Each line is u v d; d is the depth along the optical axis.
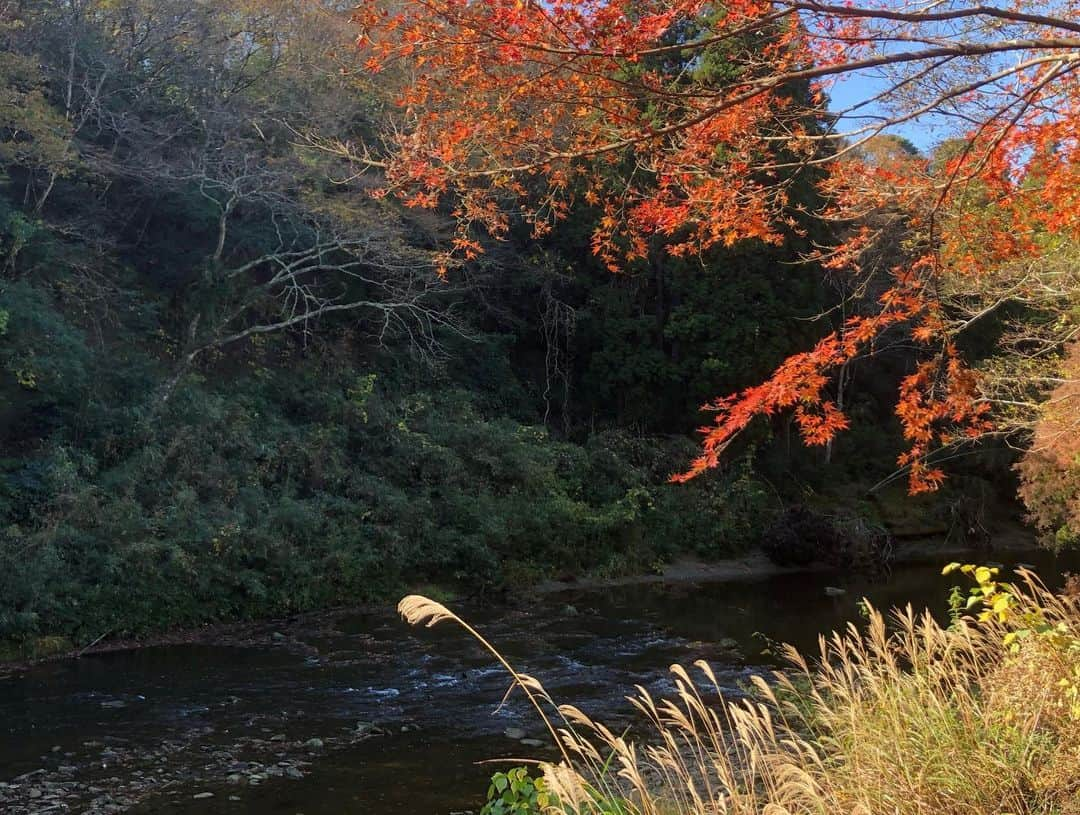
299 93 19.75
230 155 19.34
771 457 27.17
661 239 25.84
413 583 18.33
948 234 5.65
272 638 14.04
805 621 15.66
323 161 18.81
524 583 19.53
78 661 12.30
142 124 18.91
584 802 3.95
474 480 20.92
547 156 5.13
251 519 16.39
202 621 14.73
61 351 15.84
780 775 3.67
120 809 7.04
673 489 24.36
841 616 16.12
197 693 10.66
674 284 25.84
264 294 20.88
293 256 23.19
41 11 18.59
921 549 26.66
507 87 4.71
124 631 13.60
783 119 5.39
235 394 19.92
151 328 19.84
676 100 4.78
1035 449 12.85
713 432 4.63
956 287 8.86
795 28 4.91
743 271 24.91
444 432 21.72
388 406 21.78
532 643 13.86
